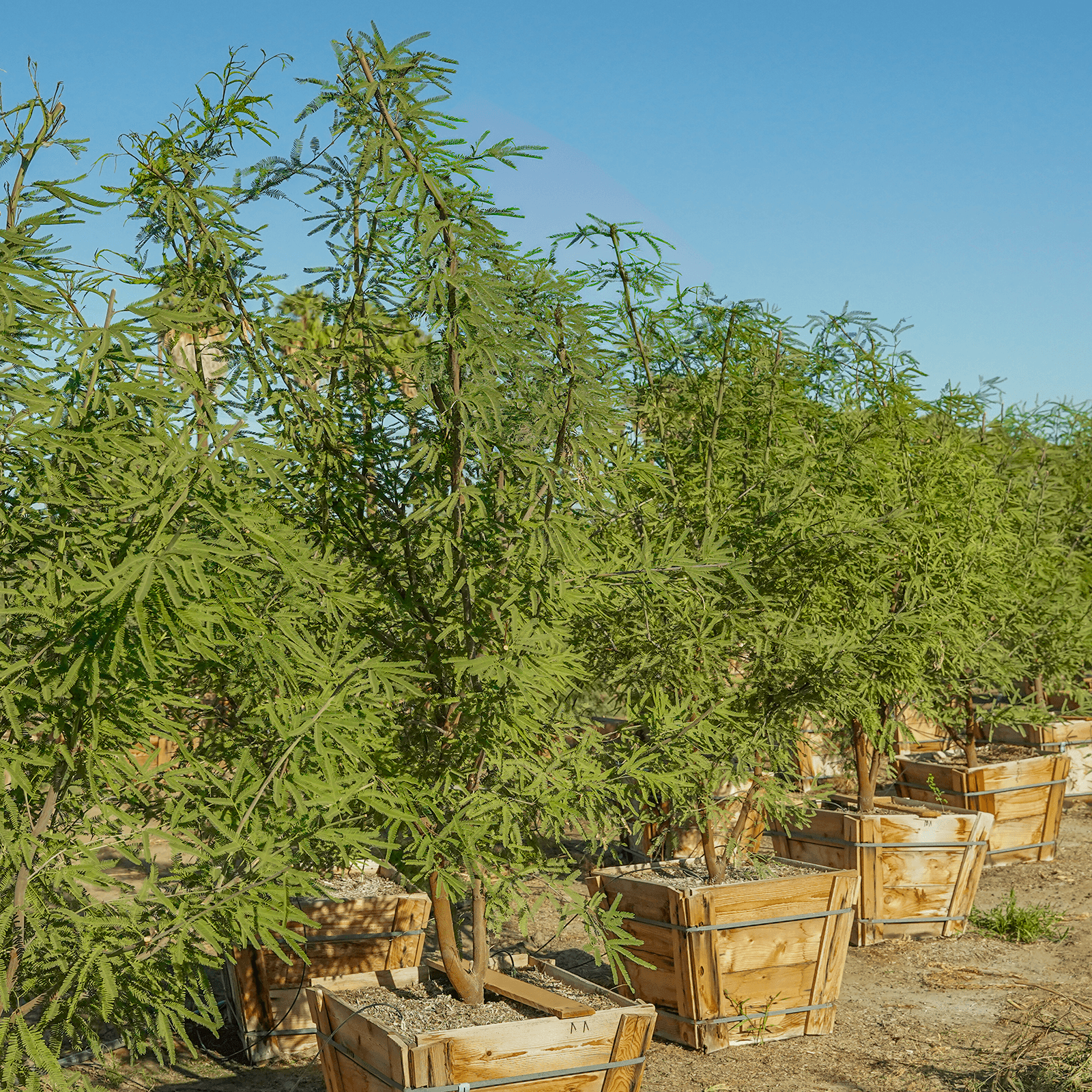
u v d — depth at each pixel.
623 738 4.50
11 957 2.60
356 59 3.16
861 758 6.57
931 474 6.41
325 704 2.78
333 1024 3.75
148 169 3.28
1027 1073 4.34
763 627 5.05
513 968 4.23
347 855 3.07
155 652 2.48
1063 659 7.68
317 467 3.68
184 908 2.68
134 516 2.60
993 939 6.24
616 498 4.36
